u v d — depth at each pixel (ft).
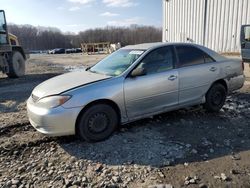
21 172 11.17
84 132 13.33
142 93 14.53
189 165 11.26
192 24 53.72
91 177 10.65
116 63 15.69
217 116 17.30
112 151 12.67
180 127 15.46
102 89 13.44
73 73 16.10
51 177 10.73
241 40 29.19
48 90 13.41
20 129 15.90
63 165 11.61
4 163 11.97
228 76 18.04
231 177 10.28
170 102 15.74
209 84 17.17
